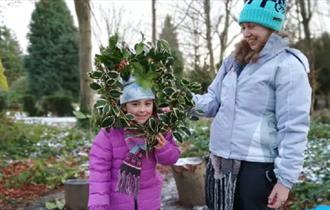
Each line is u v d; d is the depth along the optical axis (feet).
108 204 8.48
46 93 104.68
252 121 8.08
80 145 34.86
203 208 16.38
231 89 8.29
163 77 8.38
